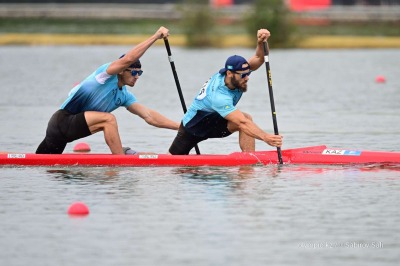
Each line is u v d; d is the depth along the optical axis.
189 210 22.16
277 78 94.94
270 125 46.56
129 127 46.53
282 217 21.23
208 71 105.00
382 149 35.22
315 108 58.22
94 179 27.48
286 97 68.44
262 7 173.62
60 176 28.16
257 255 17.72
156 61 128.38
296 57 142.62
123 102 31.52
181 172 28.86
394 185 25.77
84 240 19.06
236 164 30.23
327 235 19.36
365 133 42.03
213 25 176.62
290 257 17.59
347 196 24.02
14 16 195.62
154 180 27.12
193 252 17.97
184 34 176.62
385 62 126.06
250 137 30.73
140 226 20.34
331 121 48.62
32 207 22.77
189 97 67.38
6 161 30.77
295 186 25.73
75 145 36.88
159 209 22.31
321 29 193.00
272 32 173.38
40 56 135.00
